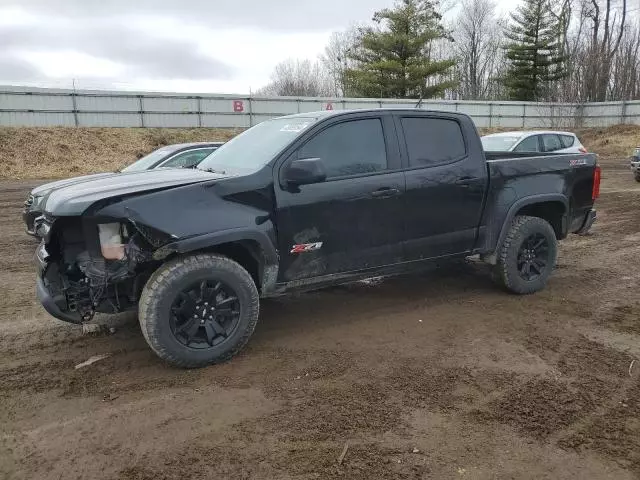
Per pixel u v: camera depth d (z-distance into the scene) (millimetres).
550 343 4422
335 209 4418
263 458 2918
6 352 4340
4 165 21062
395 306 5375
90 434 3166
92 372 3967
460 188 5055
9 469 2848
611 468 2826
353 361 4109
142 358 4199
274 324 4906
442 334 4633
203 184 3936
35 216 7359
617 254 7594
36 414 3389
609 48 49000
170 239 3742
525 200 5469
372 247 4672
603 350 4285
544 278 5758
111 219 3693
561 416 3318
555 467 2836
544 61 47219
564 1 50562
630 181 17344
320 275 4504
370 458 2906
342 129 4543
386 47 41844
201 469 2830
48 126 25922
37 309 5422
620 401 3500
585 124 41125
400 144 4789
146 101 28953
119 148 25094
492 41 59906
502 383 3736
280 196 4184
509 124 39844
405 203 4758
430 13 42625
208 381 3805
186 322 3947
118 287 4020
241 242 4102
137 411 3410
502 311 5195
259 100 31922
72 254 4090
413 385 3715
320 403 3482
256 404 3482
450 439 3080
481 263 6988
